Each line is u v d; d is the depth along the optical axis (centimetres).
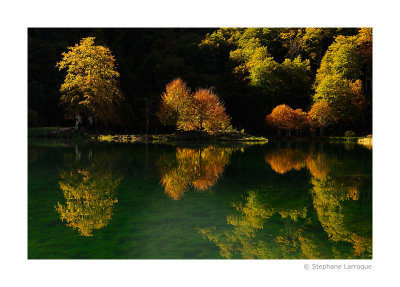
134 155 2238
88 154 2266
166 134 4691
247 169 1706
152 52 6309
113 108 4791
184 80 5744
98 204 1027
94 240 749
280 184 1347
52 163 1816
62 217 901
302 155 2378
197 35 6806
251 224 868
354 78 5516
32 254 680
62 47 5359
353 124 5472
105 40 6356
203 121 4462
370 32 5509
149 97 5403
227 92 5859
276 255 701
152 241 745
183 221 877
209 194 1168
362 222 899
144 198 1096
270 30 6769
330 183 1375
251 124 5844
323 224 883
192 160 2011
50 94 4762
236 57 6469
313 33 6344
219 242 746
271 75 5756
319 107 4928
